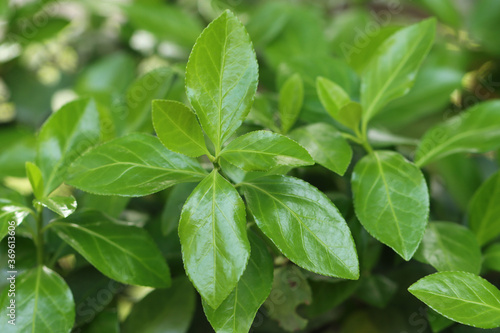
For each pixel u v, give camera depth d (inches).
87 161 18.1
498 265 19.7
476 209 20.4
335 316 21.1
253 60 17.9
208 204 17.5
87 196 19.9
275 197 18.0
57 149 19.5
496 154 21.8
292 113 20.3
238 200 17.5
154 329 19.7
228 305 17.7
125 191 17.8
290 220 17.8
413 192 18.5
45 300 18.6
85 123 19.7
